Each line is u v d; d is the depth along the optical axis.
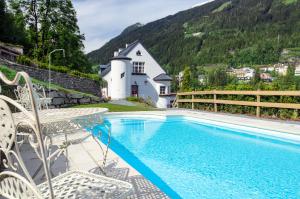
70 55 32.50
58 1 31.66
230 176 4.32
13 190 1.65
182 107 15.38
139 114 11.26
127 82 31.44
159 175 4.37
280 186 3.92
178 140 7.21
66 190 1.94
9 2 30.22
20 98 3.09
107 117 10.75
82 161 3.94
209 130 8.76
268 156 5.60
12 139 1.50
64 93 16.34
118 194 1.87
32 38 31.14
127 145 6.63
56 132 2.78
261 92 9.30
